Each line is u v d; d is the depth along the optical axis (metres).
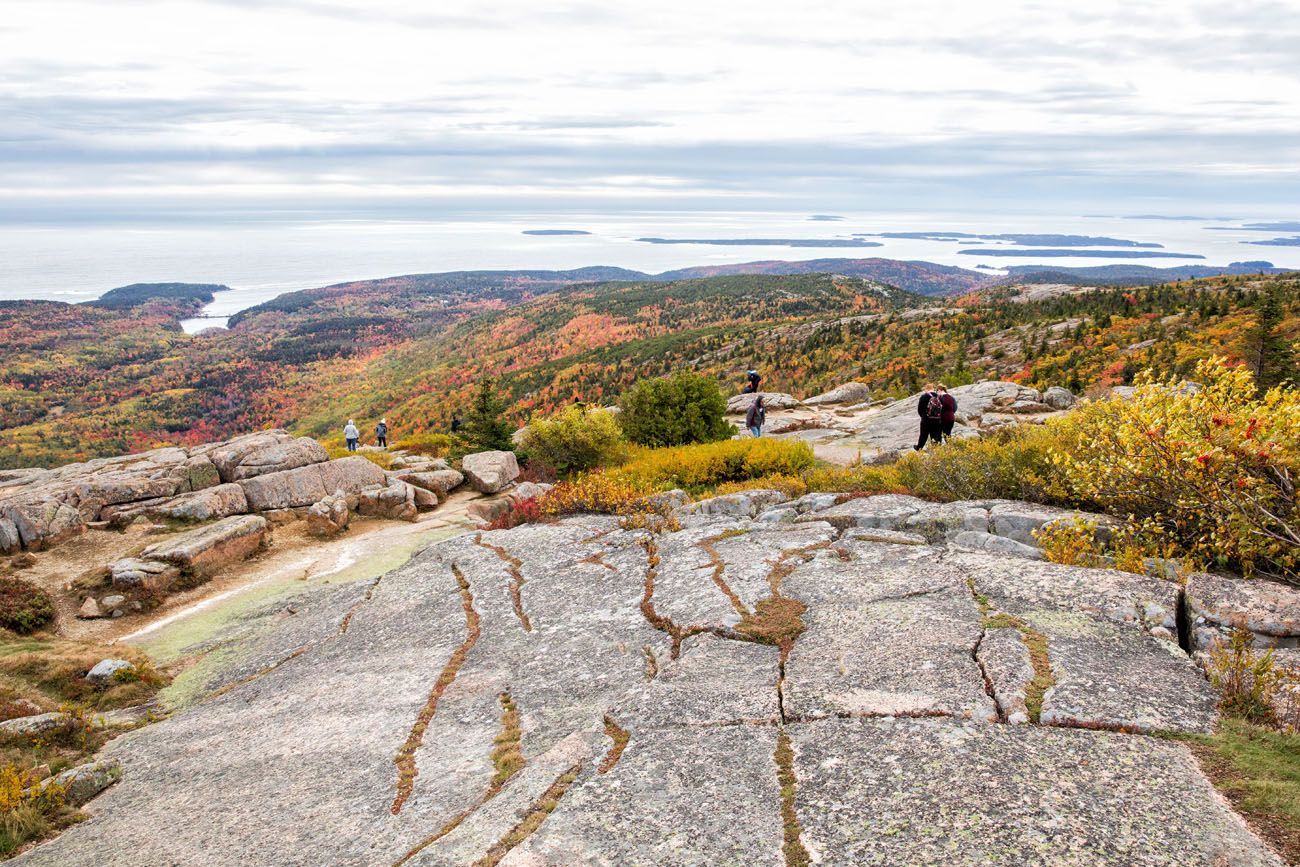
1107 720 4.06
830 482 12.36
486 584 8.80
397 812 4.50
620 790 4.05
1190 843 3.10
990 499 9.73
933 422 15.13
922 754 3.94
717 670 5.41
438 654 7.12
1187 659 4.72
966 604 5.76
